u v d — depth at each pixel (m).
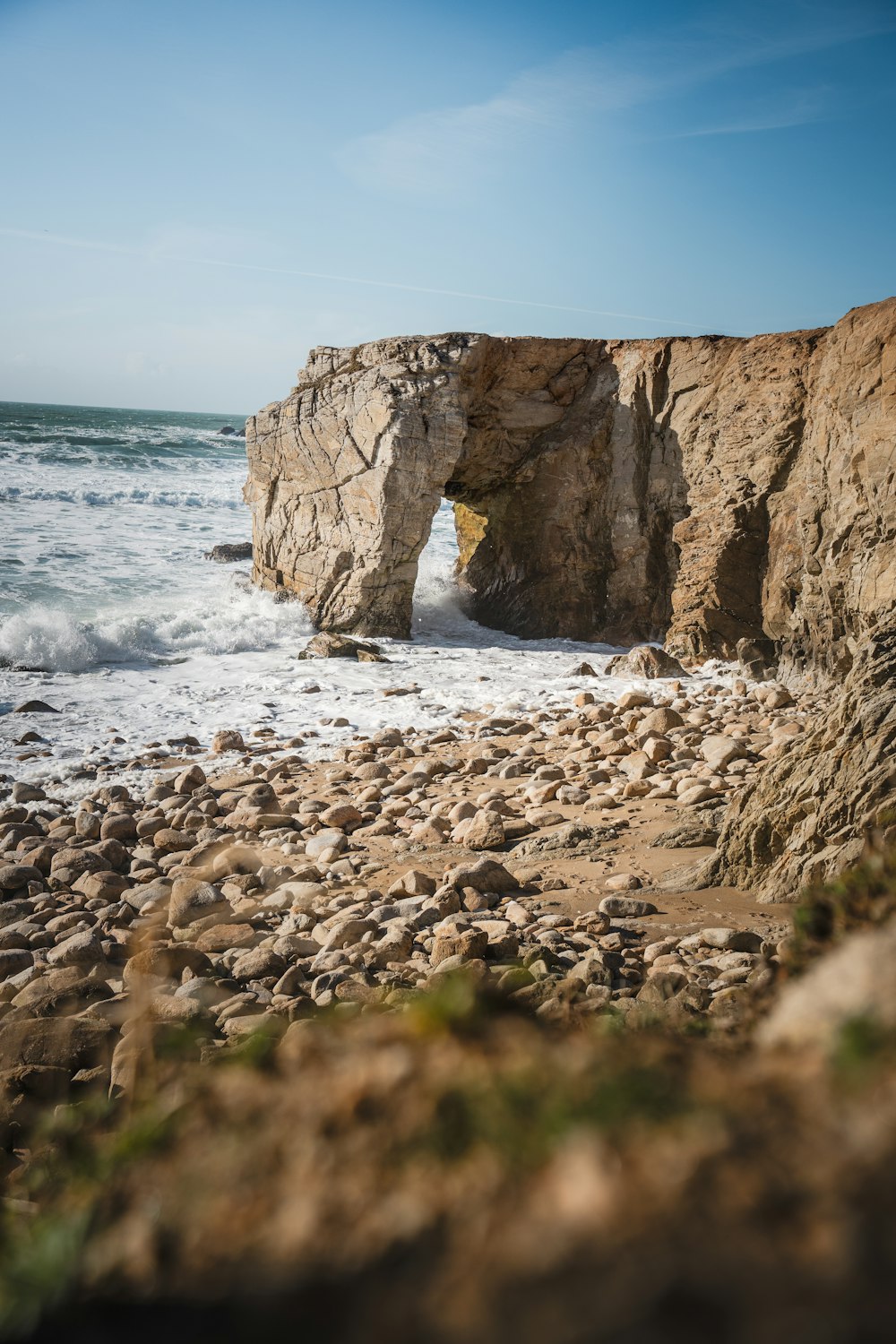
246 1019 5.33
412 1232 1.22
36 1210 2.29
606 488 24.12
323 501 24.19
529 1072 1.51
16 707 16.50
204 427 121.00
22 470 47.09
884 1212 1.05
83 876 9.08
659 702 16.36
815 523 17.97
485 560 27.69
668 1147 1.22
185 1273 1.34
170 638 22.03
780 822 7.31
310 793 12.15
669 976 5.17
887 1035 1.41
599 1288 1.00
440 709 17.11
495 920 7.19
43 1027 5.27
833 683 17.14
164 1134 1.82
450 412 22.80
